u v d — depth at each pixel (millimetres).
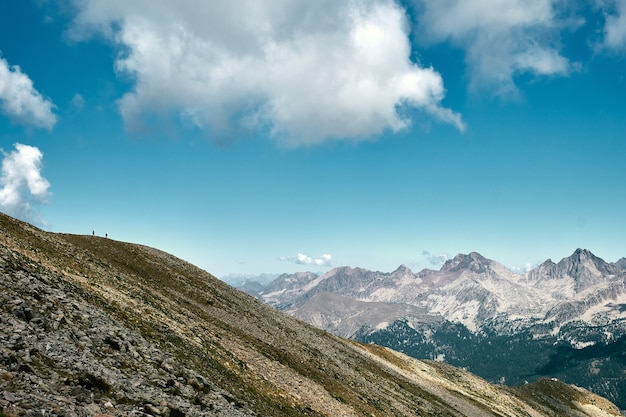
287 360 54312
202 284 80625
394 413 59531
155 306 44969
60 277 34188
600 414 199375
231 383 32156
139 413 17594
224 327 55375
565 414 183875
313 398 43688
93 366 19688
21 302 21828
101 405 16703
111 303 34719
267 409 31344
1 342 17406
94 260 56281
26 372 16125
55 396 15352
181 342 34375
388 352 126812
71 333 22359
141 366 23688
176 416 19578
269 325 75875
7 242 39719
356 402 53000
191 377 26312
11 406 13141
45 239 52969
